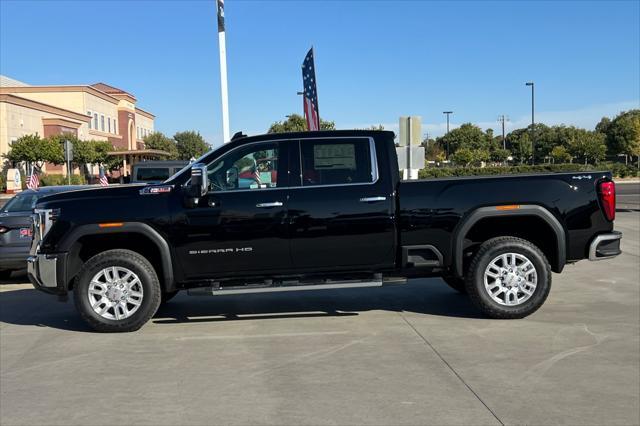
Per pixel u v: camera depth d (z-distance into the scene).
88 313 6.55
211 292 6.63
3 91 66.31
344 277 6.83
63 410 4.46
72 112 62.53
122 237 6.77
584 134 76.56
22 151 44.53
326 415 4.28
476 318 7.00
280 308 7.79
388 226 6.69
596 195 6.77
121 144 81.12
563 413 4.27
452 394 4.64
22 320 7.44
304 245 6.65
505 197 6.71
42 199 6.87
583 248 6.80
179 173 6.78
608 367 5.21
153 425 4.16
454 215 6.70
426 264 6.74
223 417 4.27
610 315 7.02
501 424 4.10
